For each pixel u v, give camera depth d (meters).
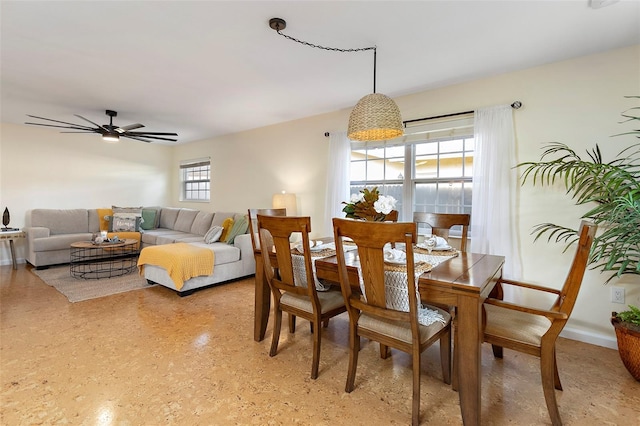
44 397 1.70
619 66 2.37
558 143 2.59
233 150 5.56
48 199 5.25
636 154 2.31
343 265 1.72
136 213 5.59
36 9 1.89
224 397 1.74
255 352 2.26
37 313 2.90
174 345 2.33
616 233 1.92
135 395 1.74
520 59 2.57
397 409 1.66
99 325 2.66
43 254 4.53
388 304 1.68
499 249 2.78
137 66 2.73
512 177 2.76
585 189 2.47
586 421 1.57
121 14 1.95
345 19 2.01
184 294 3.47
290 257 2.02
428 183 3.44
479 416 1.46
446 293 1.53
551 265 2.63
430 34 2.19
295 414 1.61
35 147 5.10
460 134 3.13
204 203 6.23
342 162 3.92
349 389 1.80
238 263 4.06
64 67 2.75
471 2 1.83
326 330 2.69
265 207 5.03
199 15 1.96
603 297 2.42
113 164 6.04
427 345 1.61
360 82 3.10
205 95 3.50
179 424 1.52
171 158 6.90
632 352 1.89
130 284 3.87
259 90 3.34
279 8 1.89
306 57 2.55
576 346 2.40
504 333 1.62
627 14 1.92
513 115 2.79
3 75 2.93
